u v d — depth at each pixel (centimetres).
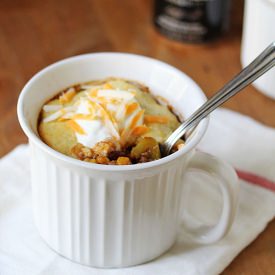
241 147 67
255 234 60
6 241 58
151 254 57
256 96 73
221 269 58
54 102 57
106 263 57
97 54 59
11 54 76
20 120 53
